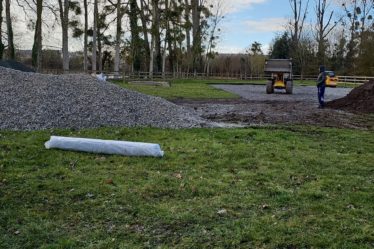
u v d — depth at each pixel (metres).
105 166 7.14
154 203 5.46
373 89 18.02
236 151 8.38
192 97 23.41
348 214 5.14
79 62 58.50
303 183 6.45
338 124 13.00
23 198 5.54
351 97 18.56
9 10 34.88
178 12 49.53
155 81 37.03
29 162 7.21
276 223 4.82
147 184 6.20
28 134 9.34
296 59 60.16
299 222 4.86
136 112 11.88
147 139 9.48
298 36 59.31
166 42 51.91
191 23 53.12
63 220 4.91
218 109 16.84
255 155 8.14
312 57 61.03
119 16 40.16
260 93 28.61
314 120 13.69
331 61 62.62
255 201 5.59
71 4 38.00
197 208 5.30
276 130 11.30
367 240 4.43
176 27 52.66
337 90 35.16
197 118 12.98
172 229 4.70
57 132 9.66
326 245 4.30
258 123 12.80
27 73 13.32
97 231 4.61
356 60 57.59
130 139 9.41
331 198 5.76
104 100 12.11
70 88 12.46
